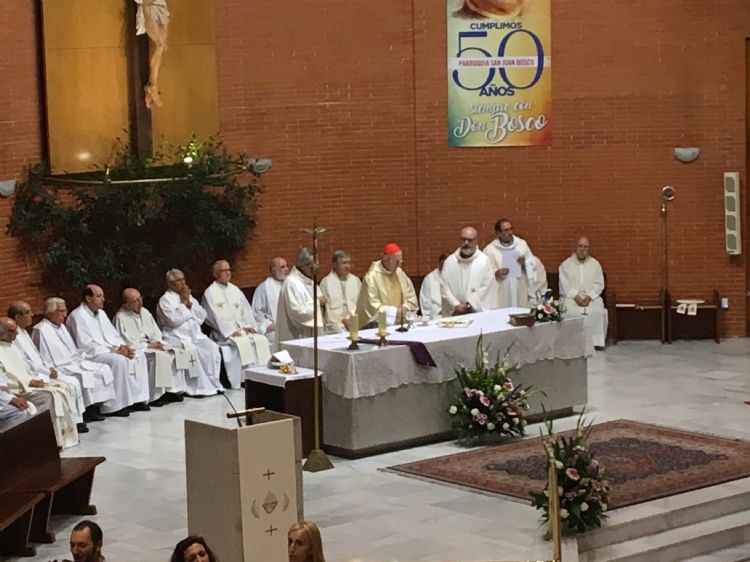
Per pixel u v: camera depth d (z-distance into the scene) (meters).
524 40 16.27
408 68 16.23
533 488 10.03
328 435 11.28
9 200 13.55
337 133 16.06
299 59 15.84
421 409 11.48
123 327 13.85
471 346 11.71
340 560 8.55
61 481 9.14
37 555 8.88
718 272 16.52
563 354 12.38
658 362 15.16
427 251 16.52
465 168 16.45
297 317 13.02
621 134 16.39
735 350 15.79
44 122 13.91
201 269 15.42
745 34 16.22
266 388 11.47
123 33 14.67
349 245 16.23
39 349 12.78
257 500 7.63
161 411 13.43
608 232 16.53
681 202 16.45
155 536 9.21
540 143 16.42
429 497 9.97
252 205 15.40
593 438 11.45
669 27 16.22
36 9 13.81
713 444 11.14
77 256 13.91
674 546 9.09
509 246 15.88
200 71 15.31
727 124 16.34
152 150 14.91
